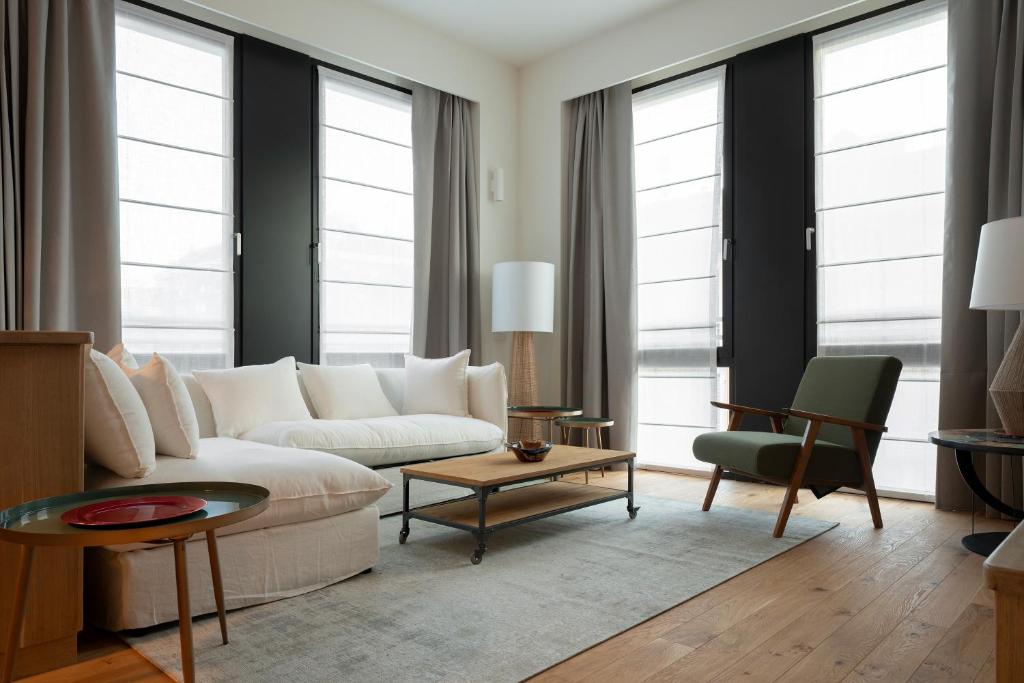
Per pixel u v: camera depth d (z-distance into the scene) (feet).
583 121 17.69
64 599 5.95
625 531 10.61
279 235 14.83
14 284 10.92
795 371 14.58
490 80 18.30
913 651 6.29
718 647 6.37
